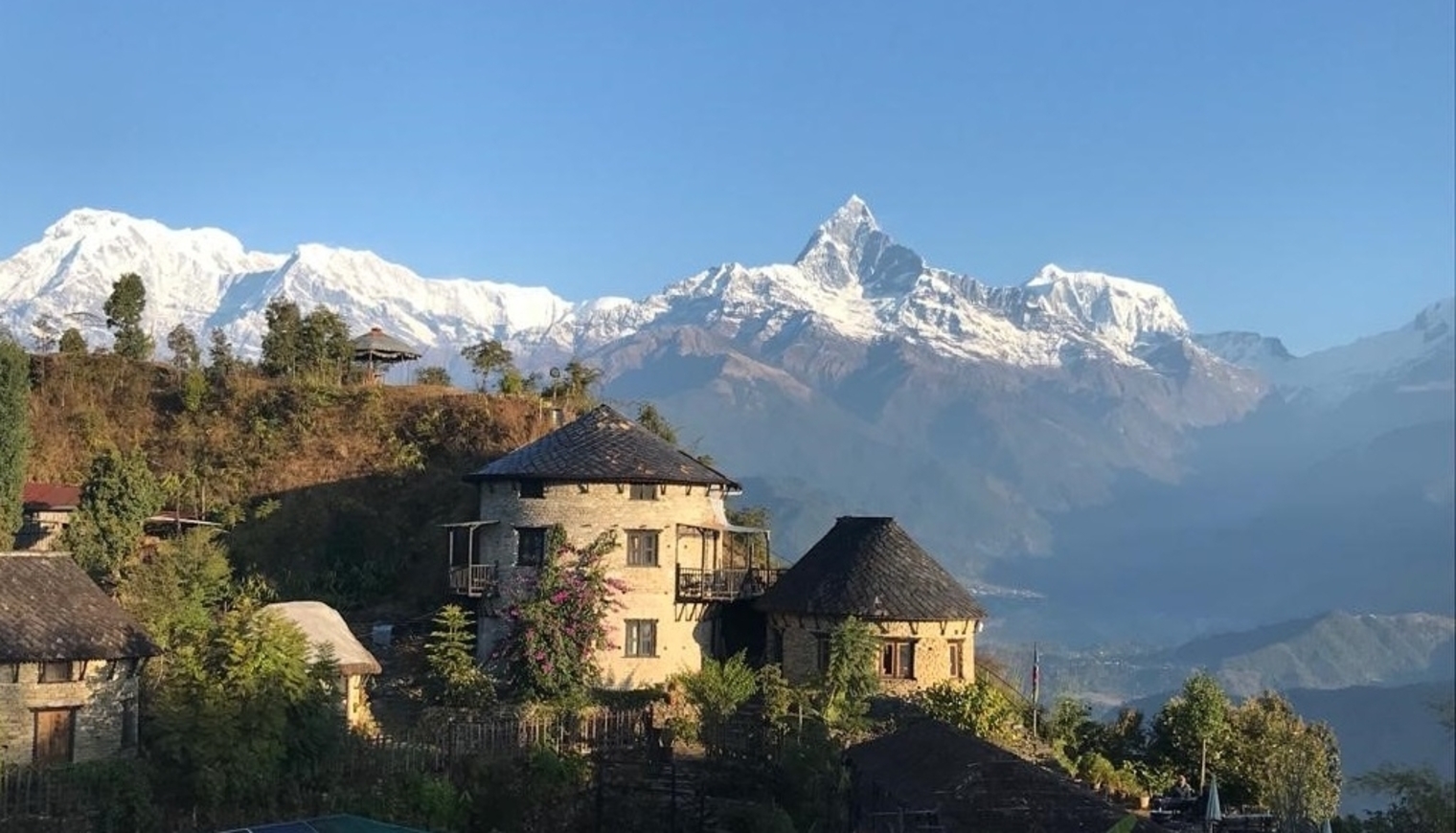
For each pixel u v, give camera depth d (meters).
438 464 77.25
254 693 37.38
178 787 36.69
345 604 65.44
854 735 48.88
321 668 40.53
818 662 56.41
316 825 30.91
